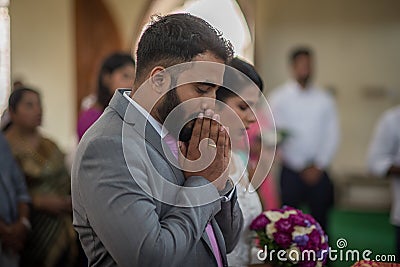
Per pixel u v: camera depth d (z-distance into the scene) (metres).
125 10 6.29
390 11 7.77
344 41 7.85
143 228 1.27
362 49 7.85
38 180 3.23
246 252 1.95
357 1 7.79
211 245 1.47
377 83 7.86
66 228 3.29
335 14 7.82
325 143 5.17
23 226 3.04
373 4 7.78
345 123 7.92
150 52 1.39
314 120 5.14
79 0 6.36
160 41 1.37
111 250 1.29
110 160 1.31
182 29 1.37
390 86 7.84
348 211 7.23
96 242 1.39
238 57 1.88
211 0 5.47
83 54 6.40
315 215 4.98
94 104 3.14
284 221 1.91
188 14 1.45
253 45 5.59
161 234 1.29
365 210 7.30
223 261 1.56
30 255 3.21
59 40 6.42
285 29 7.86
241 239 1.93
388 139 3.59
